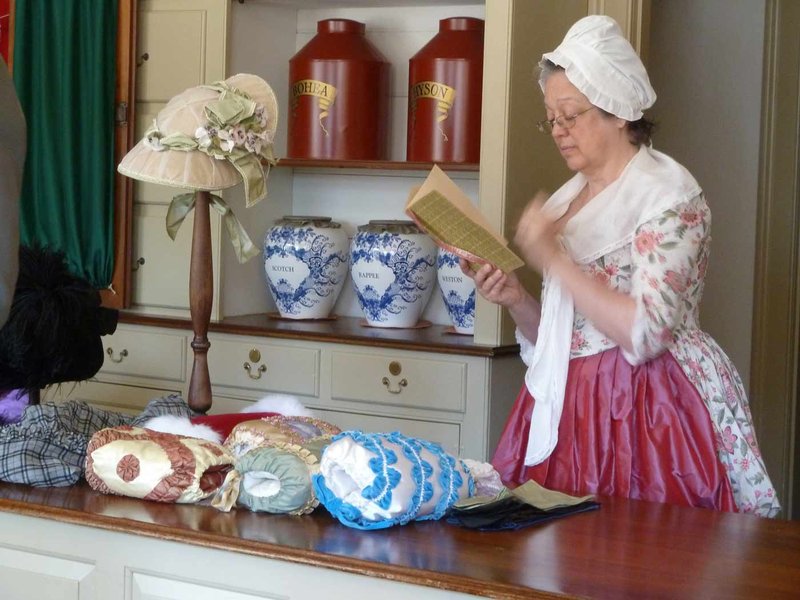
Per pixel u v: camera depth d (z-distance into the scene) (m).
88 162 3.53
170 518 1.63
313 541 1.53
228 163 2.36
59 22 3.48
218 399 3.45
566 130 2.17
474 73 3.27
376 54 3.50
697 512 1.80
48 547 1.68
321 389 3.29
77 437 1.88
